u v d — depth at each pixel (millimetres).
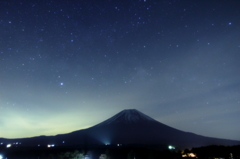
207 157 41844
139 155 47500
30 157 52406
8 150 66750
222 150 44000
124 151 59031
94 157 53031
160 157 44656
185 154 46844
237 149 43188
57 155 53406
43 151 62938
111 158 49812
